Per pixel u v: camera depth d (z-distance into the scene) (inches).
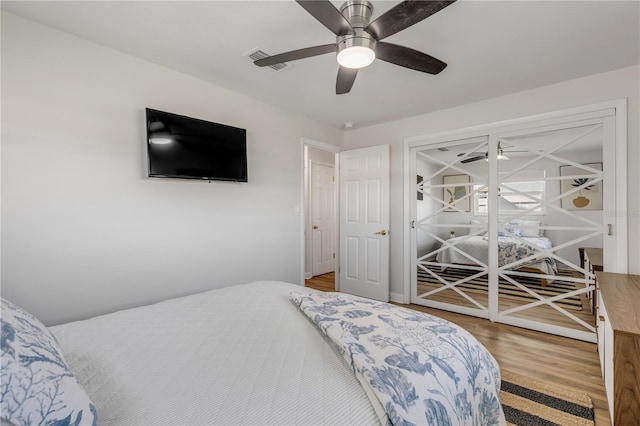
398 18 53.6
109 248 82.0
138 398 32.7
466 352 44.0
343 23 55.6
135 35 75.8
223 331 50.8
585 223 101.6
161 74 91.6
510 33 73.7
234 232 112.0
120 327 52.2
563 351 94.1
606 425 61.2
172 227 94.9
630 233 93.6
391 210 148.9
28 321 34.2
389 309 54.4
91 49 78.7
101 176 80.4
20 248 69.0
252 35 75.6
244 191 115.4
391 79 100.1
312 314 52.4
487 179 121.0
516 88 107.7
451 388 36.8
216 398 32.5
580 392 72.0
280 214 128.9
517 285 115.9
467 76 97.9
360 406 31.6
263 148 121.8
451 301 133.6
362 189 154.9
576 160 102.5
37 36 70.8
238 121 112.3
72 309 76.0
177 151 91.6
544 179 108.7
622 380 51.3
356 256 157.5
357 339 41.5
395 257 147.9
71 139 75.7
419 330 45.8
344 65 64.8
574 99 101.1
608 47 80.5
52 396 25.9
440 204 134.6
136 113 86.7
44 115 71.9
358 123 150.8
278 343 46.2
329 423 29.1
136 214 87.0
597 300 90.7
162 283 92.5
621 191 94.3
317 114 136.8
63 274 74.6
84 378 36.8
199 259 101.7
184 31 74.0
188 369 38.7
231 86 106.3
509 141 115.0
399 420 29.6
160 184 92.0
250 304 64.2
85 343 46.1
